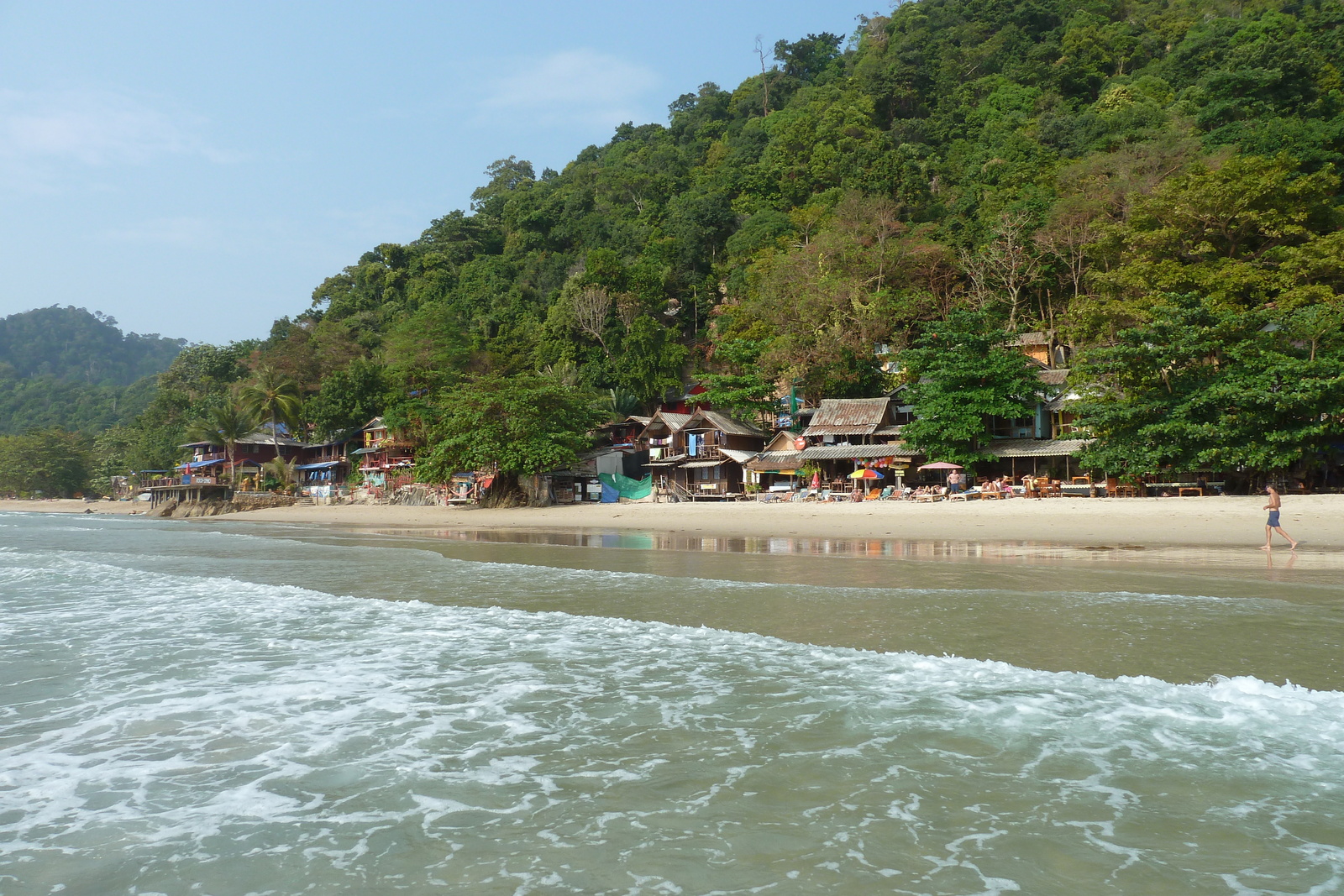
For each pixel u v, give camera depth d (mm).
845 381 49438
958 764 5973
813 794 5492
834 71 109125
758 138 94625
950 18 101750
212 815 5469
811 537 25203
